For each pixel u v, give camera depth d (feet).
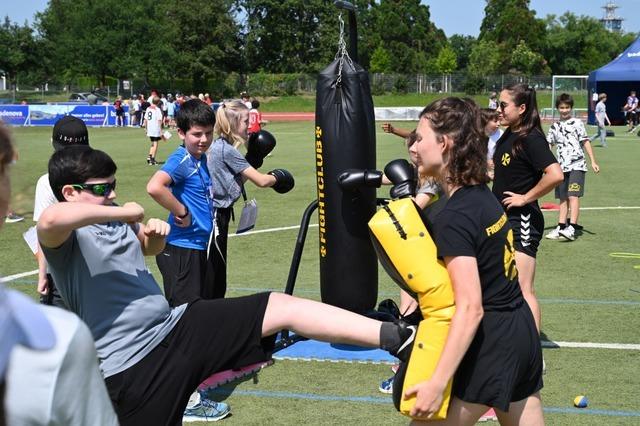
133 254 10.64
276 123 139.54
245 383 17.07
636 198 45.29
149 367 10.28
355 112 17.89
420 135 9.89
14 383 4.23
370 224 9.72
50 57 199.21
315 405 15.87
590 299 23.80
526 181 17.21
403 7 290.76
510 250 9.84
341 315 10.24
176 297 16.25
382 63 246.68
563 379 17.15
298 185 51.03
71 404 4.48
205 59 206.18
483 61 248.52
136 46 192.95
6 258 29.73
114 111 122.42
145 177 55.93
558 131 33.01
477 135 9.73
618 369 17.76
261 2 223.10
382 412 15.48
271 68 230.48
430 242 9.62
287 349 19.10
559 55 296.30
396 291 24.94
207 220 16.49
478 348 9.61
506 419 10.43
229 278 26.66
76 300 10.27
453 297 9.46
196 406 15.14
